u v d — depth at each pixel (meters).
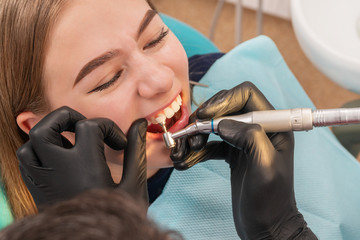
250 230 0.74
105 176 0.65
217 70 1.11
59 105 0.72
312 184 1.00
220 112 0.75
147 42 0.73
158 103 0.75
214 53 1.24
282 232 0.73
